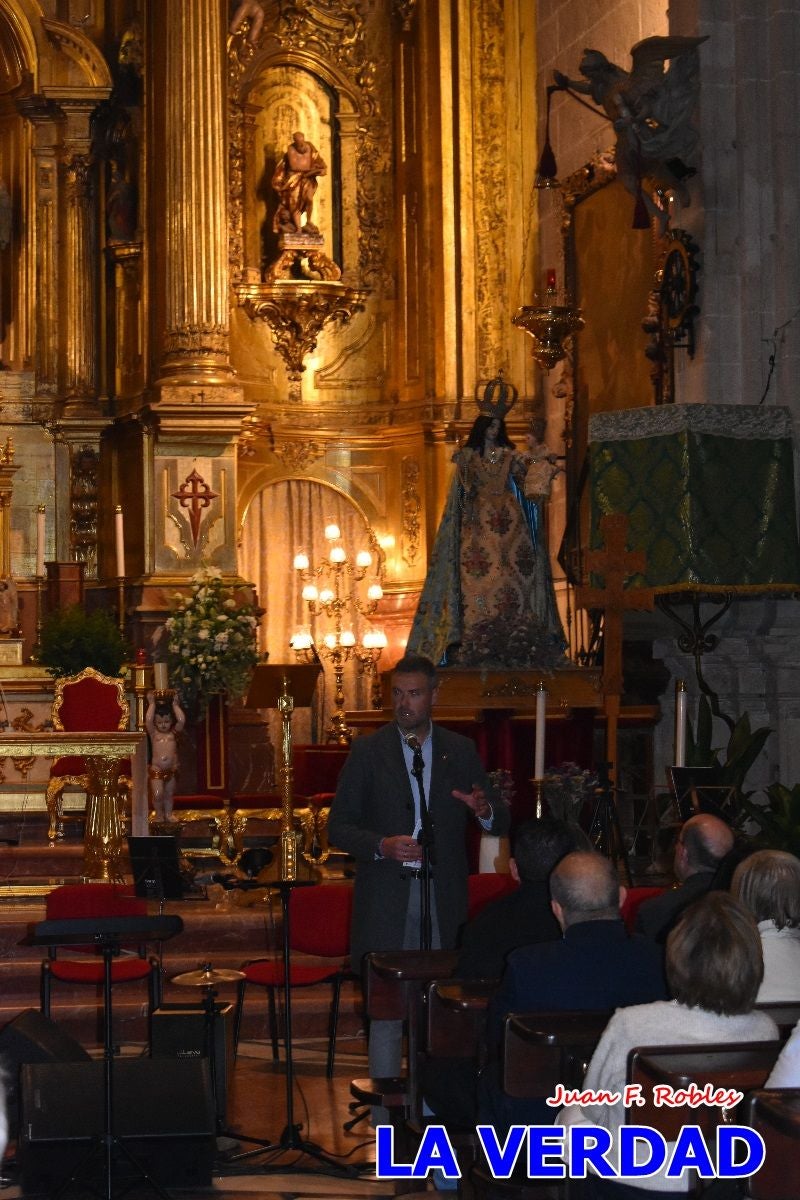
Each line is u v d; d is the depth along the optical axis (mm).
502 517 15336
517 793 13930
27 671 17203
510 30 20828
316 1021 11602
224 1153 8352
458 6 20750
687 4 14781
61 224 20891
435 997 7066
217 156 19844
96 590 20266
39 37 20625
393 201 21469
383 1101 7984
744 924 5402
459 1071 7215
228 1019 9023
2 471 20125
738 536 13688
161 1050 8688
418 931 8227
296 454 21109
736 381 14570
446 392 20688
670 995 5820
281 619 20953
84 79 20641
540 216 20609
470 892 10484
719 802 10945
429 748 8375
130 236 20766
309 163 21125
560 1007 6215
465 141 20750
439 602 15211
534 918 7070
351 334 21500
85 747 13094
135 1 20844
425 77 21047
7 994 11625
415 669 8133
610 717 12289
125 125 20812
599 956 6266
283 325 21109
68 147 20797
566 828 7172
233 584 19219
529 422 20547
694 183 14672
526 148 20766
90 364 20781
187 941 12219
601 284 18328
